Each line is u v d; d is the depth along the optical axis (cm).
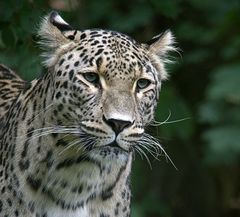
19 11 1302
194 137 1980
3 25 1305
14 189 1067
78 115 1020
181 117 1739
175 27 1950
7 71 1317
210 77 1859
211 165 1962
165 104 1714
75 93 1016
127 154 1038
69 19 1432
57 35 1042
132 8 1917
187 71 1984
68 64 1023
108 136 1002
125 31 1900
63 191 1055
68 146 1034
